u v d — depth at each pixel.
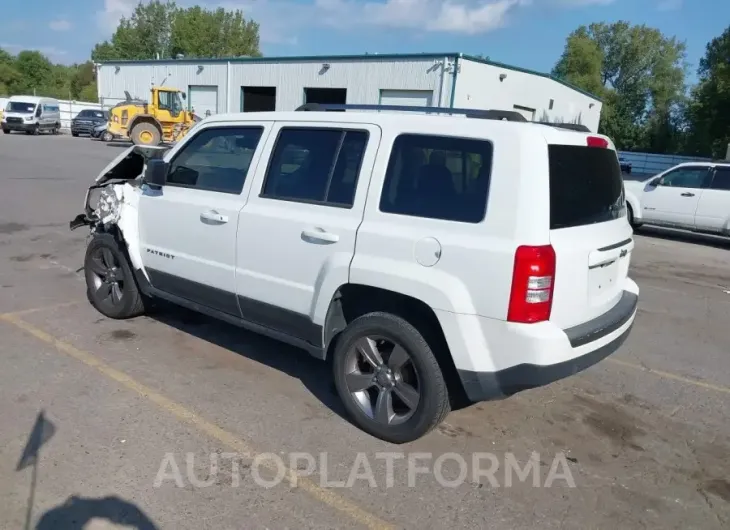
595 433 3.99
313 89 30.00
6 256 7.64
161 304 5.69
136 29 78.31
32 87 84.31
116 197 5.05
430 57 25.06
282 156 4.11
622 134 68.50
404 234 3.41
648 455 3.75
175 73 37.25
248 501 3.04
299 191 3.96
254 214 4.11
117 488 3.06
